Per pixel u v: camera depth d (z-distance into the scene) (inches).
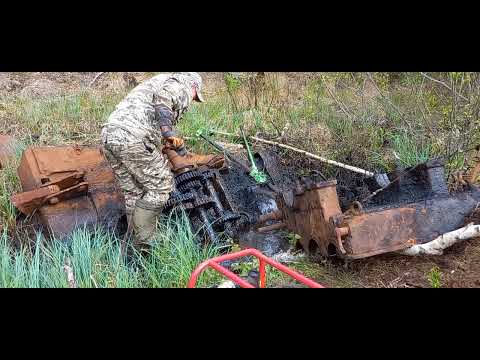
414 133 187.9
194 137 201.9
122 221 143.6
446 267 124.3
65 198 142.2
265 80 257.3
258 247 142.3
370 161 186.5
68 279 116.0
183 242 130.7
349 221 118.0
